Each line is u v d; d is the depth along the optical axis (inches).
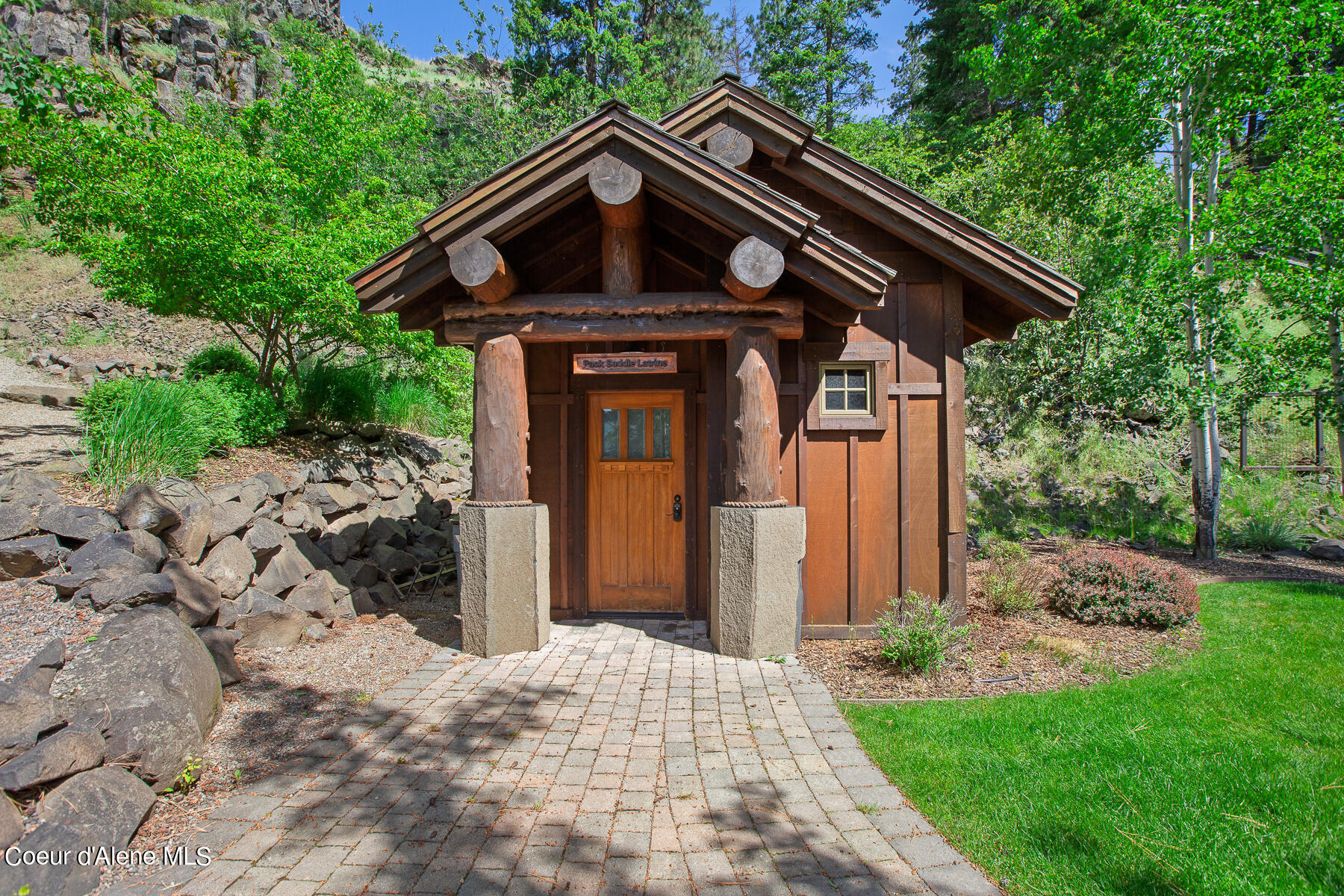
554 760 144.5
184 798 126.6
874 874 105.6
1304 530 446.6
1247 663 201.5
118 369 464.8
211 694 152.1
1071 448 537.6
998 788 129.3
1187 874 103.0
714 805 126.3
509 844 113.7
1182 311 392.5
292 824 119.3
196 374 339.9
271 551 231.8
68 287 644.1
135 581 161.2
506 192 205.5
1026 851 109.9
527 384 270.7
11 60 234.2
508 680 193.9
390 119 484.4
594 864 108.4
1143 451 538.0
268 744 149.9
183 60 1103.0
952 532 240.1
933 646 195.3
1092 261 439.2
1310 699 172.9
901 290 246.8
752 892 101.3
